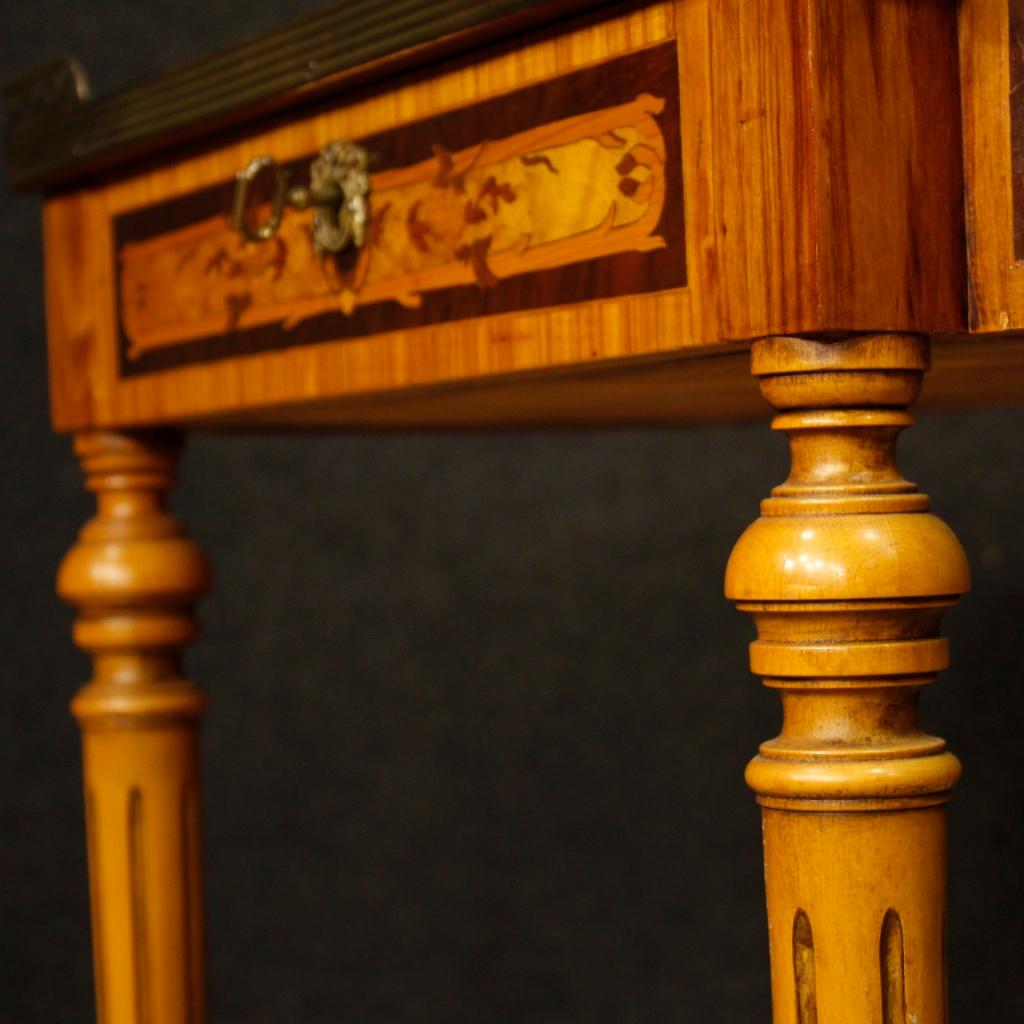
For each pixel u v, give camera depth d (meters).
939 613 0.91
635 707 2.23
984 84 0.90
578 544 2.25
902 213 0.89
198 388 1.36
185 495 2.38
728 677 2.17
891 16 0.89
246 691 2.37
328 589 2.35
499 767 2.30
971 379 1.19
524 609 2.28
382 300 1.18
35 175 1.47
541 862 2.28
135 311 1.43
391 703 2.34
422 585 2.32
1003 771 2.01
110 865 1.51
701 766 2.19
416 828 2.33
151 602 1.51
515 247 1.07
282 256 1.26
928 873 0.90
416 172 1.14
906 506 0.90
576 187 1.02
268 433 1.64
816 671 0.89
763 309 0.90
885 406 0.91
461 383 1.15
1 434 2.38
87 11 2.35
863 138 0.88
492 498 2.29
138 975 1.51
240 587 2.37
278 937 2.37
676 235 0.96
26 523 2.38
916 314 0.90
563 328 1.04
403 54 1.10
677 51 0.95
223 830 2.38
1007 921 2.02
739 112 0.91
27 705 2.38
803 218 0.87
